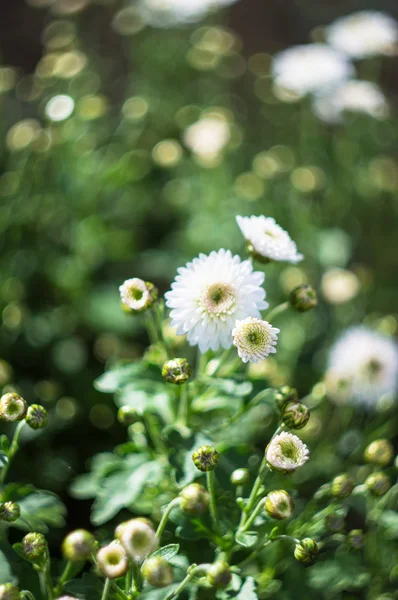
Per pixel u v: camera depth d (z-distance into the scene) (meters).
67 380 0.69
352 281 0.69
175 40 0.91
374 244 0.85
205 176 0.80
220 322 0.46
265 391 0.50
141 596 0.47
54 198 0.74
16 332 0.69
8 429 0.60
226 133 0.78
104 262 0.77
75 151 0.76
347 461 0.61
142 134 0.85
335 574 0.54
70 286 0.72
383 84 1.02
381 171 0.84
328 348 0.71
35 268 0.72
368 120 0.86
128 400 0.52
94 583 0.45
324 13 1.05
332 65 0.77
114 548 0.40
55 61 0.82
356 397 0.59
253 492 0.46
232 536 0.47
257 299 0.47
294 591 0.53
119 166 0.76
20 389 0.65
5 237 0.73
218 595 0.46
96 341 0.72
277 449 0.43
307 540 0.45
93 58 0.92
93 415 0.67
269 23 1.04
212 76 0.91
